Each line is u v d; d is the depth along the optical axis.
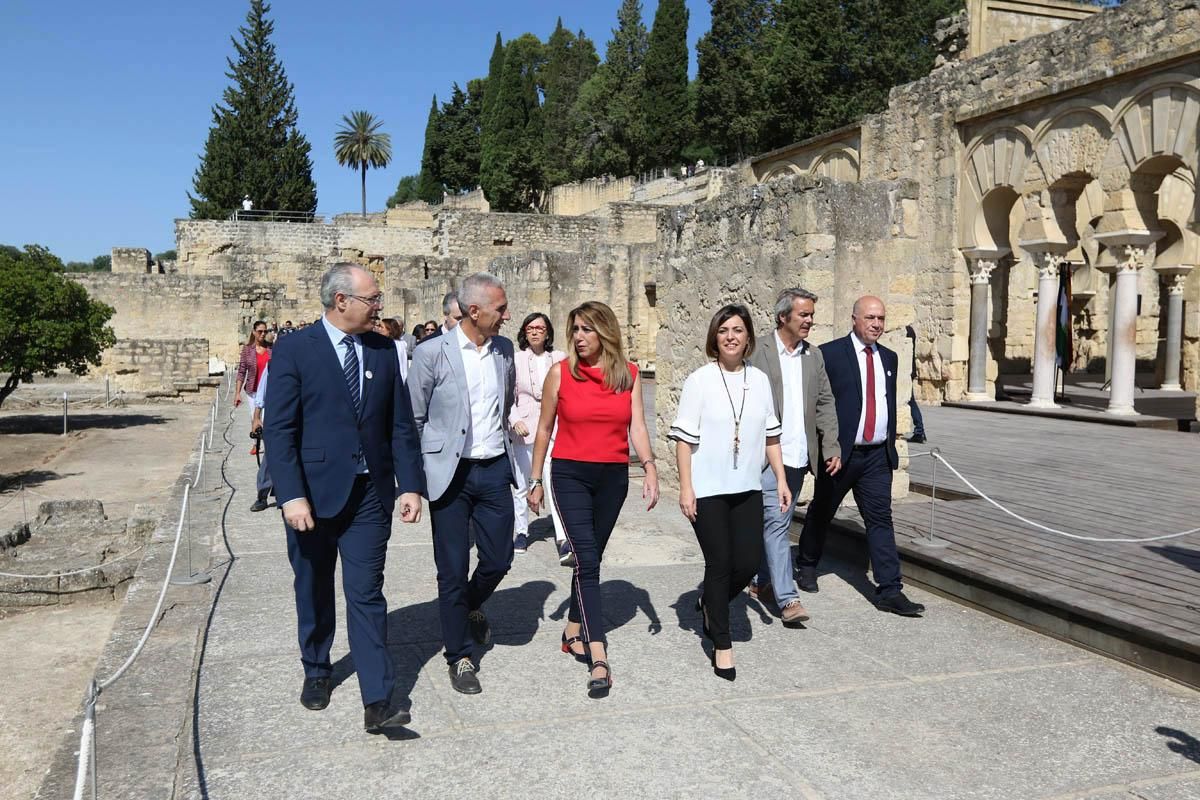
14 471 17.67
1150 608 4.98
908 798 3.41
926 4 44.62
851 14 43.53
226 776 3.52
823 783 3.52
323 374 3.93
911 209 8.06
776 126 46.25
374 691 3.83
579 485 4.55
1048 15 20.91
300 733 3.90
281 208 64.38
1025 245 17.25
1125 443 12.47
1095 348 27.41
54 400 28.16
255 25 63.59
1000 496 8.46
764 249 8.27
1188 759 3.74
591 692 4.31
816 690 4.44
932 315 19.45
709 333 4.71
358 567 3.97
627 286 25.55
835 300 7.87
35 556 9.46
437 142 87.81
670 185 50.59
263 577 6.42
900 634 5.29
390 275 34.97
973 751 3.80
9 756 5.18
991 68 18.06
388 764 3.64
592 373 4.54
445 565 4.42
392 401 4.13
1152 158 14.71
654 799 3.39
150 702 4.18
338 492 3.91
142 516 10.17
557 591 6.14
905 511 7.72
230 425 17.19
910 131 19.97
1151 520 7.37
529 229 42.97
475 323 4.48
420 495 4.15
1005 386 21.94
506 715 4.11
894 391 5.70
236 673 4.57
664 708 4.21
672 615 5.62
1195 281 20.95
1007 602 5.52
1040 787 3.50
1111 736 3.95
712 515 4.61
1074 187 16.75
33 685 6.33
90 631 7.52
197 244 44.62
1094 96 15.68
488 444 4.51
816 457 5.55
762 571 5.85
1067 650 5.01
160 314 34.56
